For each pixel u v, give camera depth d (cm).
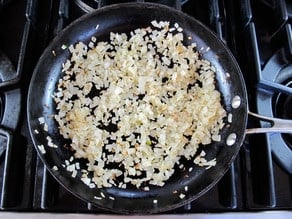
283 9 40
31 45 39
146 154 39
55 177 35
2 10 41
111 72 41
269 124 38
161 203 37
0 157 37
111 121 40
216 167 38
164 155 39
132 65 41
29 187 36
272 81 39
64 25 40
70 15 42
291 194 37
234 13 43
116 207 36
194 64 41
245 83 40
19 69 37
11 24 42
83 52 41
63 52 40
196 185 38
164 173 39
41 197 35
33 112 37
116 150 39
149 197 38
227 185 36
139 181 38
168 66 42
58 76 40
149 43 42
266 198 36
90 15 39
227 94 40
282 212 36
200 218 35
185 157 39
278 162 37
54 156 38
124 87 41
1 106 38
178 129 40
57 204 36
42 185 36
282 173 38
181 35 42
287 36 40
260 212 36
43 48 41
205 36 41
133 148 39
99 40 42
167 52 42
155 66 42
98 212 35
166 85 41
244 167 38
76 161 38
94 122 40
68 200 37
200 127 40
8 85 37
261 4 43
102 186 38
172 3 43
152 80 41
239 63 41
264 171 36
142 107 40
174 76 41
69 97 40
